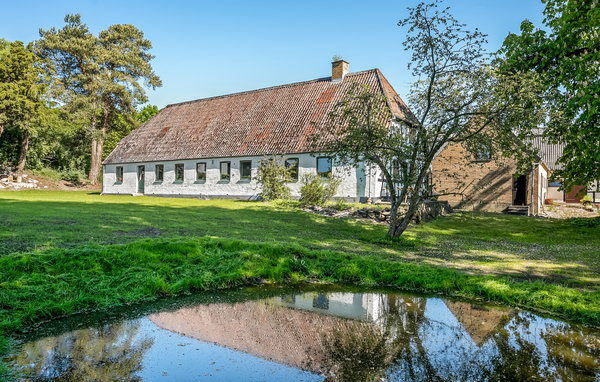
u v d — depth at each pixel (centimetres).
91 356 362
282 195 2039
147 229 1002
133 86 3944
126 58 3850
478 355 374
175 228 1055
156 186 2820
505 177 2288
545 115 958
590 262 882
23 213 1203
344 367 341
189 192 2619
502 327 463
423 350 384
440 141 1004
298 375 322
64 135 4159
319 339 413
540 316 514
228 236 973
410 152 1030
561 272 769
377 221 1539
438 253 967
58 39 3728
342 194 1978
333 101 2280
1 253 618
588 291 611
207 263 709
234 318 484
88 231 902
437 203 1912
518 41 1595
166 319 477
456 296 612
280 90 2703
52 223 996
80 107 3678
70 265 594
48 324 454
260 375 319
